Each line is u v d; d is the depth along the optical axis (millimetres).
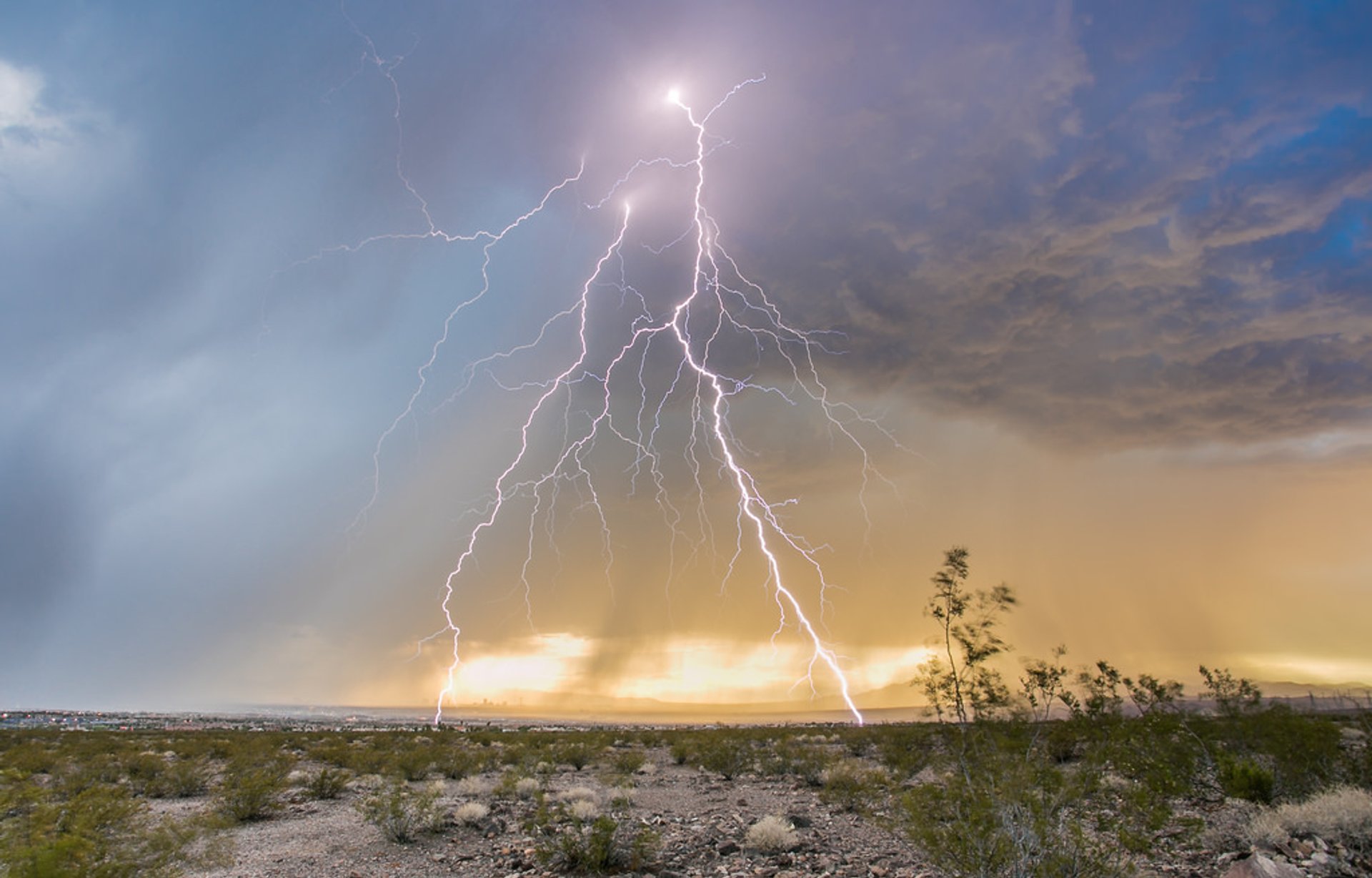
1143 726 14016
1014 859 7801
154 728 60750
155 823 11906
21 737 39656
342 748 31062
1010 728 9969
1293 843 9531
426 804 14195
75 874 8289
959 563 11320
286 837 13914
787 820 13984
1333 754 13352
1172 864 9305
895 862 10766
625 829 13266
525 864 11227
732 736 36000
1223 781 13680
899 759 18125
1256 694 16312
